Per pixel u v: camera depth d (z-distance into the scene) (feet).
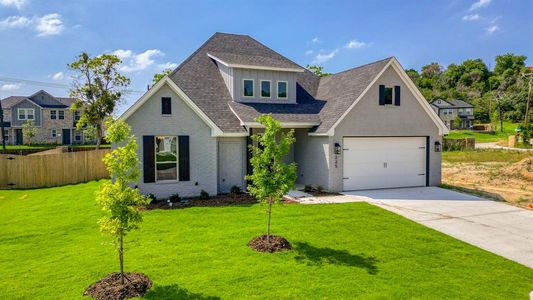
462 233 35.63
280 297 21.84
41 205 49.55
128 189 23.53
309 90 71.41
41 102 192.44
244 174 56.49
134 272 25.04
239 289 22.77
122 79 109.70
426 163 62.54
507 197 53.01
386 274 25.62
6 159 66.90
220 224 36.73
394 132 59.26
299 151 63.77
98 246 30.96
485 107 311.06
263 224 36.76
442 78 401.29
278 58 73.67
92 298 21.76
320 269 26.05
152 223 37.17
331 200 49.11
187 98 50.57
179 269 25.68
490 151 133.39
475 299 22.44
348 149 56.75
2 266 26.99
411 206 46.50
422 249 30.86
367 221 38.68
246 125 53.36
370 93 57.16
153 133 49.73
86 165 75.00
